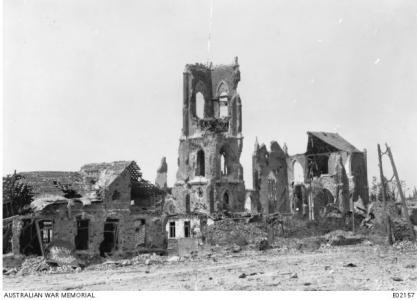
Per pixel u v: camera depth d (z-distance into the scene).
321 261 46.97
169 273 40.22
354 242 67.56
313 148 109.50
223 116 96.38
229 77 98.75
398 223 68.06
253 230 65.25
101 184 52.09
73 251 47.50
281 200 100.56
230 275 38.22
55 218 47.09
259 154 97.88
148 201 59.59
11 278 38.88
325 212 92.00
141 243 56.75
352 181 106.19
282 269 41.31
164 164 94.69
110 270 43.50
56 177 51.66
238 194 92.81
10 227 47.09
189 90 96.88
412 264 42.94
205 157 91.81
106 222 53.12
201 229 65.50
